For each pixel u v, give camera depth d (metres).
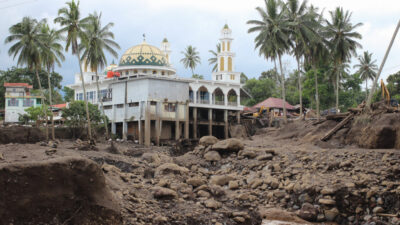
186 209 20.94
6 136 44.28
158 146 57.91
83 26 50.09
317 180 25.69
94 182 16.50
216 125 71.69
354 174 26.11
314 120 49.81
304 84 79.88
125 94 63.12
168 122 63.78
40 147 35.94
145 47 69.31
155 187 22.88
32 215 14.68
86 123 58.47
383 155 28.28
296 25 57.28
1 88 87.19
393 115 34.94
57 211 15.27
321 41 58.78
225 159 34.19
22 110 75.69
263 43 58.38
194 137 65.56
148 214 19.36
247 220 21.28
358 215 22.61
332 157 29.50
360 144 36.22
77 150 39.59
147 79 59.72
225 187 27.53
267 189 26.55
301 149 35.28
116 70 69.19
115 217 16.77
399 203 22.23
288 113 82.44
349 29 58.97
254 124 72.56
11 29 50.34
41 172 15.08
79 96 73.81
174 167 28.03
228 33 78.00
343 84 87.38
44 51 51.19
